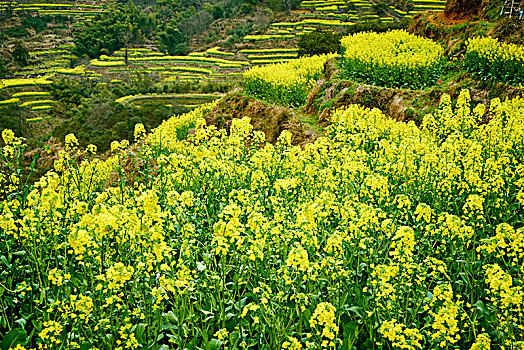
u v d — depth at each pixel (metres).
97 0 151.12
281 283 4.43
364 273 5.30
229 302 4.47
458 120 9.58
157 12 134.88
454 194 6.66
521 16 18.19
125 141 7.73
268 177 7.57
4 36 115.62
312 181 7.09
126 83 85.12
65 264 4.77
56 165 6.65
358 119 9.74
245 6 121.06
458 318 4.49
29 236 4.70
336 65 19.88
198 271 4.82
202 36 117.00
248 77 19.83
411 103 15.40
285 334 4.05
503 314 4.07
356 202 6.11
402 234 4.34
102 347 4.09
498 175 6.24
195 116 26.69
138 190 7.48
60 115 68.38
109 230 4.55
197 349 4.09
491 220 6.18
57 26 128.88
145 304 4.27
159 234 4.57
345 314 4.50
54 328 3.70
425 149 7.51
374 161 8.00
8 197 5.89
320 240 5.22
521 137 8.13
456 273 4.93
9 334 3.92
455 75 16.64
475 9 21.55
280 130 17.12
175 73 90.25
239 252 5.25
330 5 110.75
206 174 7.08
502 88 13.64
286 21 105.12
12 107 66.75
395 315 4.11
